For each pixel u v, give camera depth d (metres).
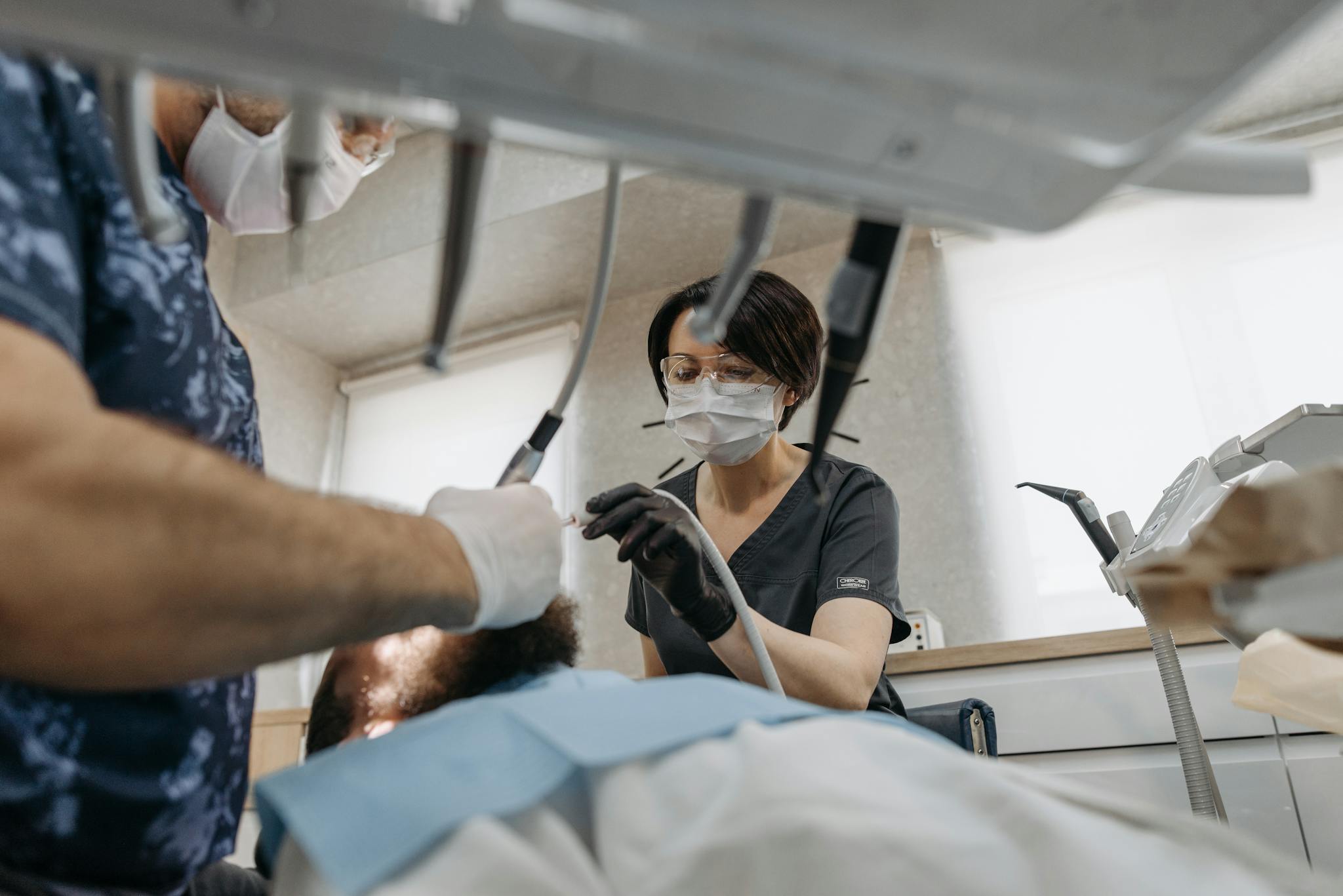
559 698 0.69
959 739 1.70
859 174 0.48
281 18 0.38
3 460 0.48
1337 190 3.24
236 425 0.93
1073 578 3.18
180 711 0.76
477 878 0.55
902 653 2.13
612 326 4.28
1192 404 3.21
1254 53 0.40
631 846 0.58
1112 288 3.47
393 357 4.83
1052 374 3.45
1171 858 0.56
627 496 1.20
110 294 0.72
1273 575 0.57
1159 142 0.44
